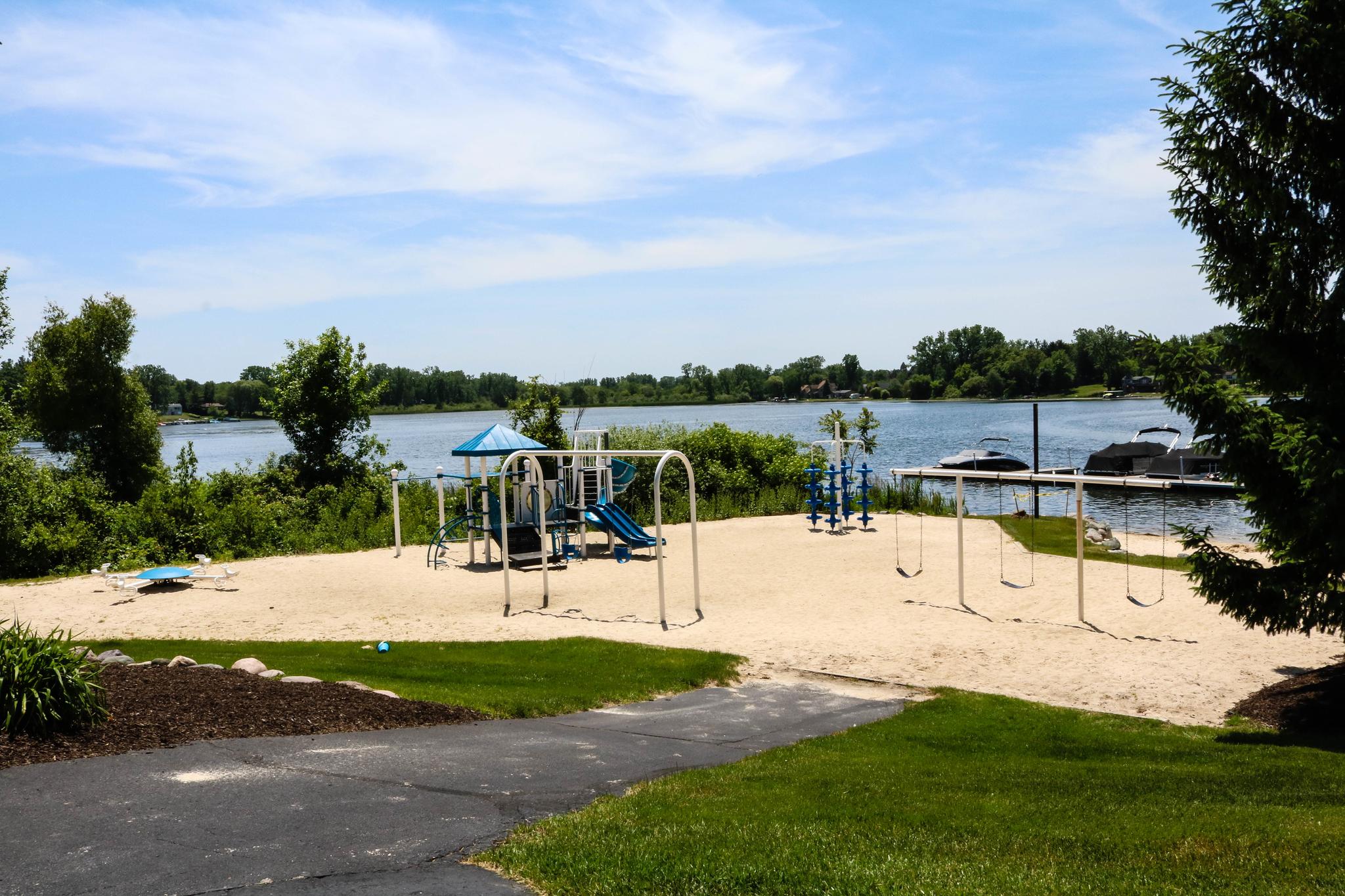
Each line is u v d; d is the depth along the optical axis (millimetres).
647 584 14531
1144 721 8016
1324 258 8281
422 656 10172
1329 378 8344
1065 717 8133
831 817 5254
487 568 16000
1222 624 11266
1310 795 5570
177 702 6941
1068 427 70000
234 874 4352
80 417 30766
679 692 9148
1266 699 8453
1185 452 32875
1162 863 4375
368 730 6953
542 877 4410
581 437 23828
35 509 19109
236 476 23984
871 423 28688
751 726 7895
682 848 4730
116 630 11570
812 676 9688
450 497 22750
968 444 56156
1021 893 4051
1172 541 18531
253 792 5430
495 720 7750
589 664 9938
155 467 24688
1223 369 8844
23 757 5656
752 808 5449
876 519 22016
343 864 4523
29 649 6363
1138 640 10695
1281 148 8422
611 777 6250
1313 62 8016
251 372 103562
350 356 28281
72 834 4699
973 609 12406
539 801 5609
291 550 19078
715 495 24281
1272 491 8164
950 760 6828
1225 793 5652
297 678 8211
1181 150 8695
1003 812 5328
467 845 4852
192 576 14977
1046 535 19031
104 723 6312
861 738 7512
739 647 10695
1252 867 4242
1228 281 8727
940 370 142750
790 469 25141
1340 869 4160
